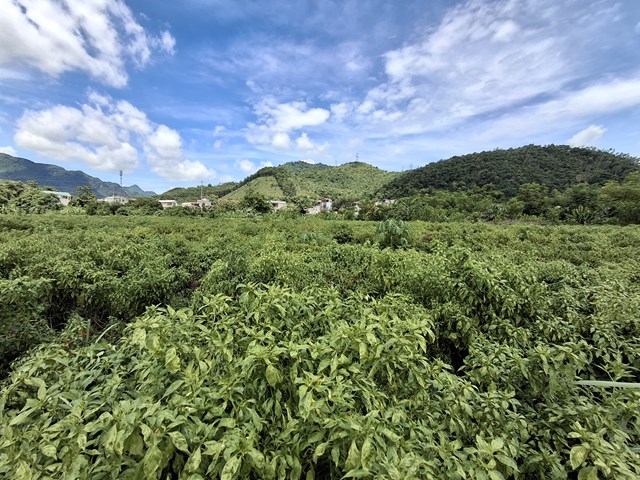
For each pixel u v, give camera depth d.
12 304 3.30
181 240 11.28
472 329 3.21
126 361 2.10
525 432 1.80
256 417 1.43
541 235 15.27
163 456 1.23
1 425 1.58
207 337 1.96
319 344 1.83
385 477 1.17
